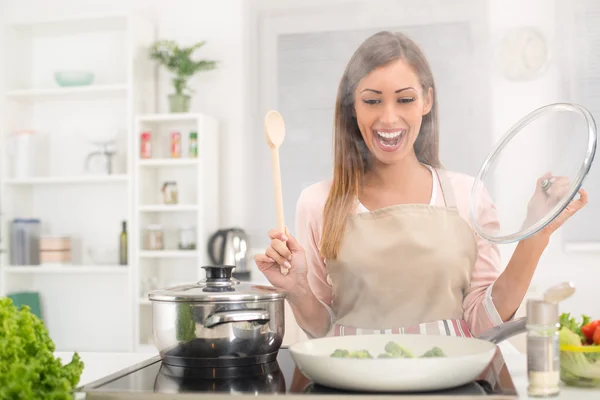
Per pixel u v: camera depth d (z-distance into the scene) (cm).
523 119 118
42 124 421
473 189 121
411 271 142
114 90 387
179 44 401
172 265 395
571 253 329
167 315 103
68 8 420
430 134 150
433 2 257
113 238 409
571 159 107
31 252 399
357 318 144
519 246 132
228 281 109
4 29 405
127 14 382
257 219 372
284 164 279
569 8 285
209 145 376
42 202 419
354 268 145
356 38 274
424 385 82
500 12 263
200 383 92
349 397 81
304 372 90
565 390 97
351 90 152
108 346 408
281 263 133
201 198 366
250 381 93
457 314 141
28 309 86
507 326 107
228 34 392
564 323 109
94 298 411
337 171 151
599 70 293
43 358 82
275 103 325
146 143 379
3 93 405
